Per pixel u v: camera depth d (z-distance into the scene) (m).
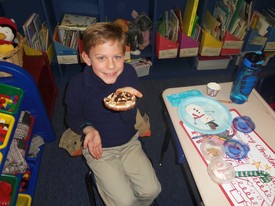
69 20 2.01
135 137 1.24
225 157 0.85
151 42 2.21
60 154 1.73
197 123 0.95
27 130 1.37
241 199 0.73
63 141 1.25
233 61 2.45
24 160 1.25
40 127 1.66
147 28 2.08
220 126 0.95
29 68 1.63
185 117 0.97
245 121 0.97
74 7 2.11
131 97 0.95
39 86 1.66
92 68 1.04
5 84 1.30
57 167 1.66
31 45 1.80
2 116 1.16
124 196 1.06
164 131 1.92
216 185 0.77
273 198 0.74
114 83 1.07
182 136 0.91
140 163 1.16
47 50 2.02
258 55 0.96
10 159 1.20
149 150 1.78
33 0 1.99
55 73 2.29
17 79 1.34
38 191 1.52
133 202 1.08
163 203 1.49
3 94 1.31
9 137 1.08
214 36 2.10
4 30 1.46
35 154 1.57
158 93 2.26
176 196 1.53
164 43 2.04
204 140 0.90
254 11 2.19
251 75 0.96
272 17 2.21
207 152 0.86
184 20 2.13
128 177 1.16
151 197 1.12
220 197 0.74
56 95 2.15
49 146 1.77
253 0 2.04
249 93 1.03
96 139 1.04
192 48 2.11
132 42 2.10
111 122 1.13
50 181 1.58
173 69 2.43
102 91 1.06
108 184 1.07
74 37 1.97
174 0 2.21
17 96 1.30
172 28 2.03
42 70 1.75
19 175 1.25
